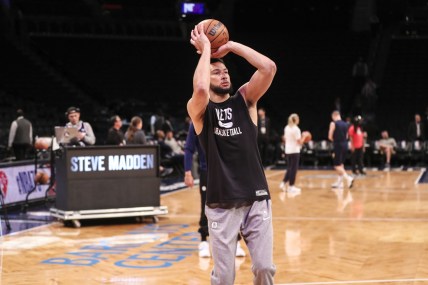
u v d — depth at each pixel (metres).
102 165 9.94
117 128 12.00
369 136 24.08
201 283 6.09
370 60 29.11
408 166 23.30
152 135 20.58
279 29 31.72
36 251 7.79
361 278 6.21
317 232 8.95
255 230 4.06
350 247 7.85
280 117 26.88
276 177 18.84
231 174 4.05
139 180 10.10
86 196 9.84
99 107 25.19
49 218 10.69
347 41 29.88
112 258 7.32
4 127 19.30
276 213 10.98
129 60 28.80
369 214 10.81
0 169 11.65
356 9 30.16
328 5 31.25
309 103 27.39
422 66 28.33
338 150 15.35
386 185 16.14
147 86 27.80
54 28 29.98
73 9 29.84
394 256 7.30
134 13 30.33
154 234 8.98
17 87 24.66
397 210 11.32
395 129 25.89
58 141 10.44
